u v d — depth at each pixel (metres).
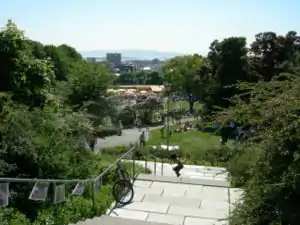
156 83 150.00
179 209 11.44
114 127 27.64
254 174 6.38
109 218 10.06
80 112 18.11
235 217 6.36
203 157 23.98
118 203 11.65
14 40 15.04
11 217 9.02
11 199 9.80
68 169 11.64
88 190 11.35
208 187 13.66
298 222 5.67
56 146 11.77
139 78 152.88
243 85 7.24
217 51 57.16
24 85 14.86
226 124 7.28
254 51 56.69
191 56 82.69
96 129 20.80
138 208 11.40
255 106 6.55
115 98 25.62
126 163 16.61
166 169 20.78
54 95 16.64
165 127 56.88
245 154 6.96
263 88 6.75
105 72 24.67
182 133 49.75
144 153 25.41
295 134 5.68
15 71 14.80
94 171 13.01
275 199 6.00
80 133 14.42
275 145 5.86
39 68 15.44
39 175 10.87
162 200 12.16
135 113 60.44
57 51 72.88
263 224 6.02
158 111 65.81
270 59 55.41
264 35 55.81
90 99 23.73
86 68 24.19
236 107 6.86
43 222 9.30
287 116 5.75
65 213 9.88
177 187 13.57
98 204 10.84
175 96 84.12
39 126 12.14
